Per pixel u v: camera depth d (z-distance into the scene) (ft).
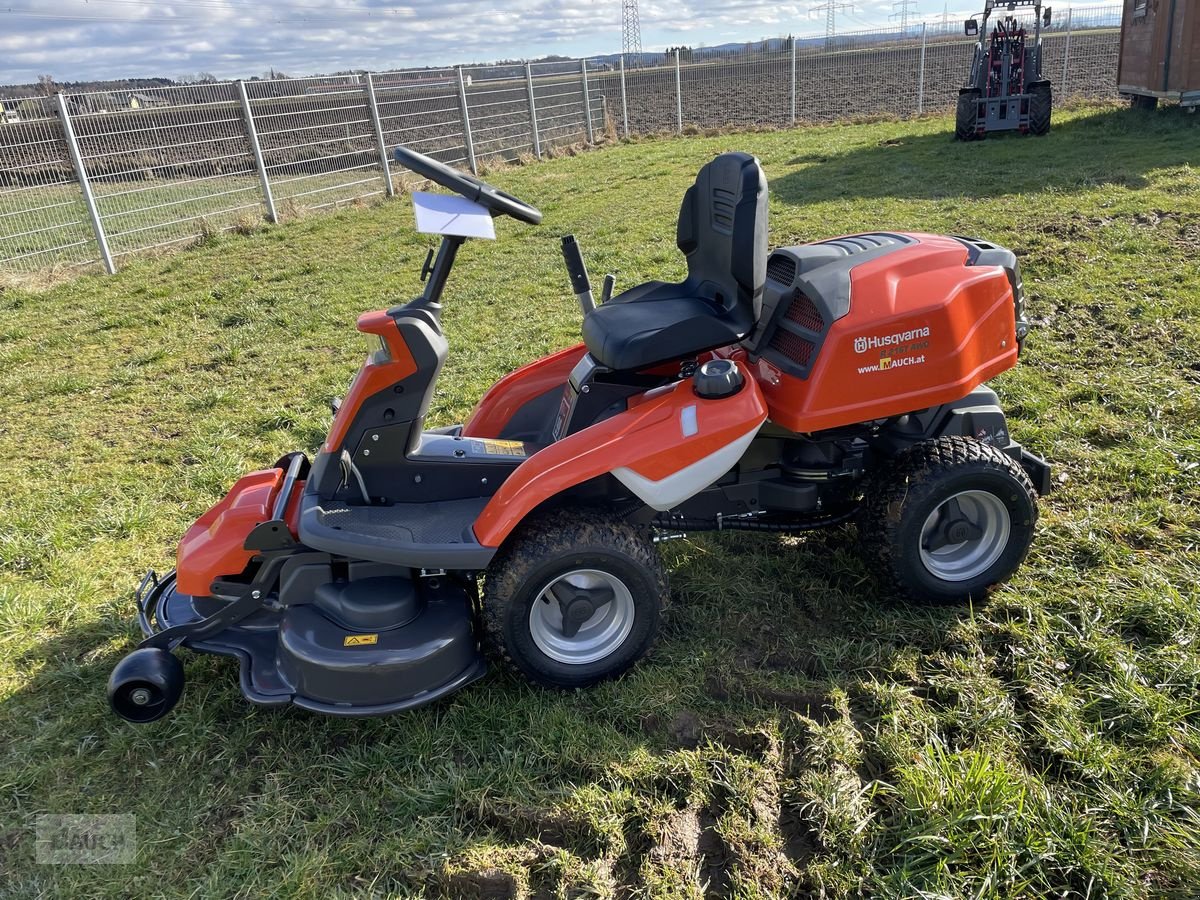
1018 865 7.59
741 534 13.05
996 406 11.46
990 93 47.91
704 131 67.77
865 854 7.82
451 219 9.56
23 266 34.47
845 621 11.00
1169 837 7.61
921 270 10.35
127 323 26.84
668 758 8.95
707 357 10.92
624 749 9.13
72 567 13.43
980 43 48.57
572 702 9.83
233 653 9.76
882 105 76.23
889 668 10.08
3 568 13.67
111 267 34.58
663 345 9.71
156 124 38.27
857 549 12.15
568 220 36.65
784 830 8.28
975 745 8.93
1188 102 43.93
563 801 8.54
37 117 33.83
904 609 11.03
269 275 31.78
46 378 22.24
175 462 17.13
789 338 10.36
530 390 11.98
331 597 9.47
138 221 37.93
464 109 53.57
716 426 9.43
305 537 9.21
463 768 9.07
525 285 27.22
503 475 10.61
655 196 40.57
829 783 8.46
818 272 10.25
